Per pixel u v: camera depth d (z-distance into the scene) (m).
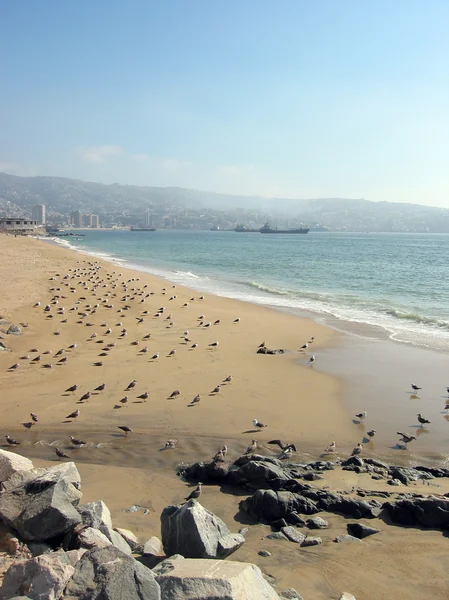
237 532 10.39
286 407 18.38
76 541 8.22
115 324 30.78
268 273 68.38
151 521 10.66
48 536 8.41
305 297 45.06
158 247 146.38
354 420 17.31
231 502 11.77
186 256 105.56
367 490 12.13
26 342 25.64
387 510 11.07
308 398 19.36
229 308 38.28
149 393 19.48
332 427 16.70
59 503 8.69
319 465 13.67
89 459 14.16
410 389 20.48
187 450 14.84
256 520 10.98
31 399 18.58
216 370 22.62
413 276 63.75
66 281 46.84
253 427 16.56
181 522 8.92
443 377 21.98
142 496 11.95
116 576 6.50
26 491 8.93
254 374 22.19
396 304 40.97
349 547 9.81
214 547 8.79
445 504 10.68
